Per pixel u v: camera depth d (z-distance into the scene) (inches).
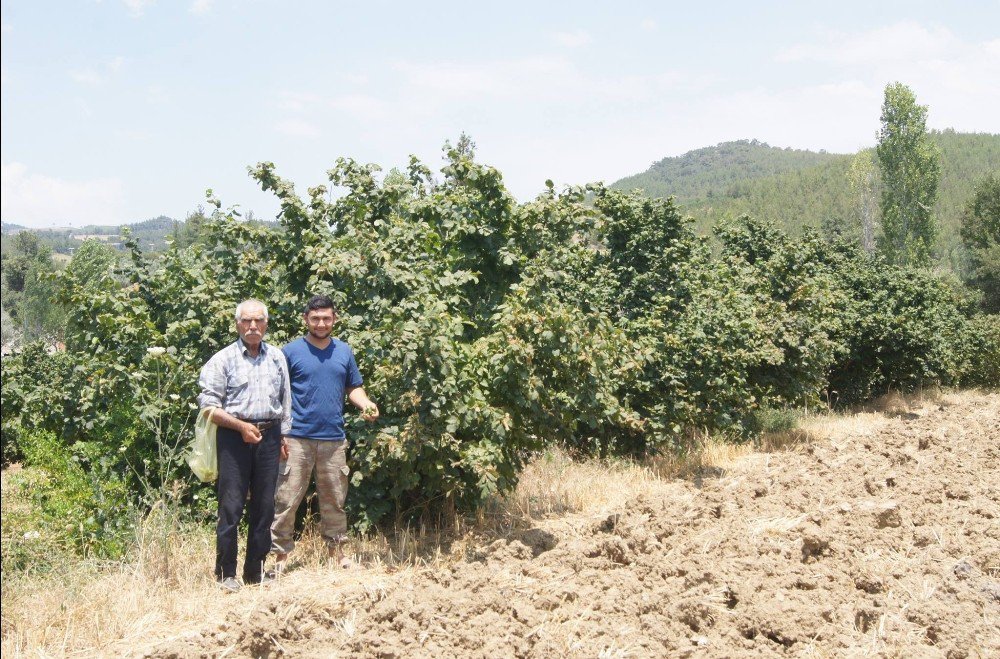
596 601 210.8
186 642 187.6
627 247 494.3
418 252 323.3
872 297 724.7
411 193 362.3
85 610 207.6
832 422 576.7
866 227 3299.7
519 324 286.4
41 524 262.5
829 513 293.7
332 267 287.3
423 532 274.4
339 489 246.8
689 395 429.1
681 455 419.8
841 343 650.8
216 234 324.8
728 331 441.4
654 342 396.2
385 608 200.8
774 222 728.3
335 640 189.3
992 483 353.7
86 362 304.7
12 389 347.6
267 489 229.6
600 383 303.0
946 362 772.0
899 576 232.1
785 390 501.7
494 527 287.6
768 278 542.9
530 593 216.2
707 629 198.7
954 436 468.1
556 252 343.9
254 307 228.2
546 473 367.6
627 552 245.6
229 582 225.1
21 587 225.3
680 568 232.8
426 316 260.8
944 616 201.6
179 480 283.9
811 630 195.5
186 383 284.2
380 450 261.7
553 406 297.9
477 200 351.6
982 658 182.5
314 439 241.1
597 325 313.9
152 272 320.2
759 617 199.0
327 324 243.1
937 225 2212.1
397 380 262.5
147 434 287.0
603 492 344.5
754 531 268.5
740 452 450.3
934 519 288.7
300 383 242.1
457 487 278.8
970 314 1142.3
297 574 238.4
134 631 197.9
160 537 242.8
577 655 183.2
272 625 188.7
